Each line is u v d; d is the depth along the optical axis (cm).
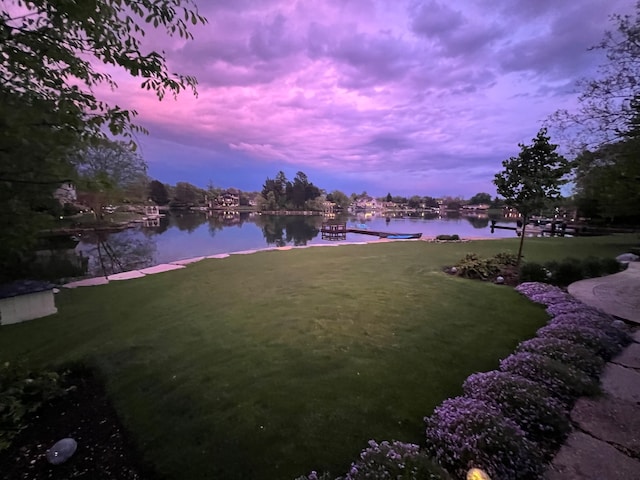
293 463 242
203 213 8838
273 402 316
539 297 626
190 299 700
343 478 212
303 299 674
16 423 292
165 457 254
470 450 221
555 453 233
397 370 371
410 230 4019
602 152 683
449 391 329
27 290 583
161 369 389
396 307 605
